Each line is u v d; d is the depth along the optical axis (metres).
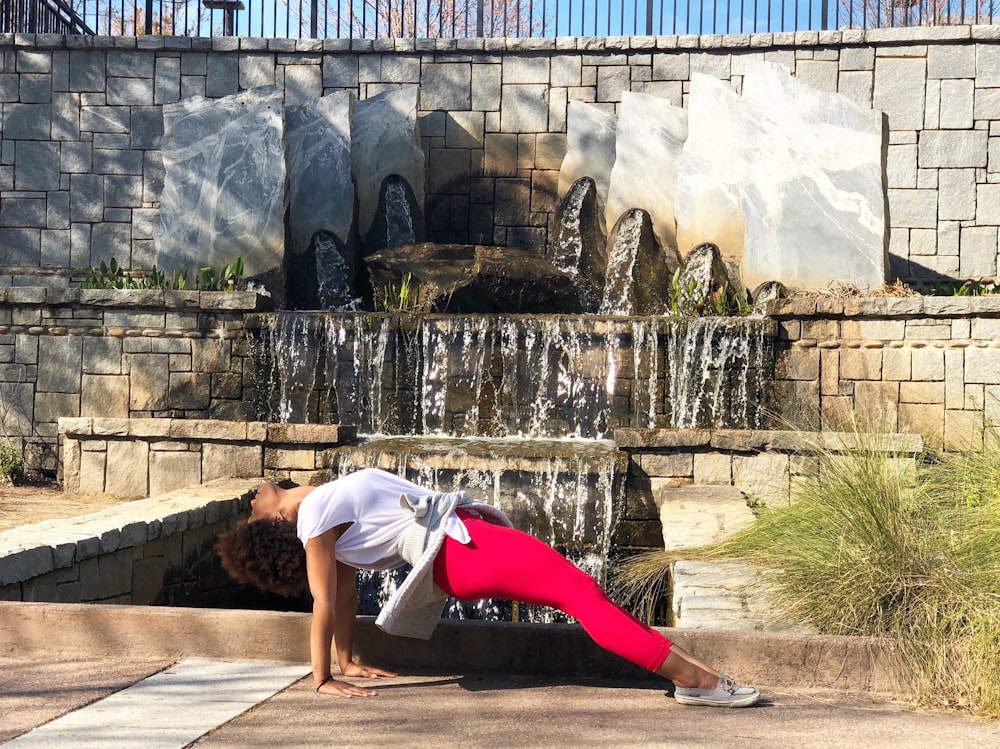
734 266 12.22
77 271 13.40
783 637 4.10
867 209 11.60
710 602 4.84
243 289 12.32
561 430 10.21
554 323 10.23
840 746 3.32
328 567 3.88
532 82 13.66
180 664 4.31
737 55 13.19
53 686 3.97
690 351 10.04
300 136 13.08
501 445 9.62
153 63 13.64
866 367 9.81
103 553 6.30
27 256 13.55
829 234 11.64
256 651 4.39
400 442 9.79
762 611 4.66
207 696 3.85
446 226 13.80
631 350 10.12
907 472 5.75
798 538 5.30
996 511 5.07
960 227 12.59
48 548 5.71
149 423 9.59
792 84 12.13
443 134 13.79
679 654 3.79
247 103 12.83
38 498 9.45
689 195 12.47
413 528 3.87
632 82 13.45
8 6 14.32
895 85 12.73
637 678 4.18
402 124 13.38
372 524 3.91
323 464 9.35
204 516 7.85
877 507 4.91
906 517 4.98
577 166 13.35
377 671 4.19
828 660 4.07
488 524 3.89
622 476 8.99
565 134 13.60
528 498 8.99
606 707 3.77
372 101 13.52
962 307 9.55
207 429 9.52
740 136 12.29
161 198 12.66
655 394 10.09
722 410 9.99
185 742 3.31
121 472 9.68
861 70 12.82
